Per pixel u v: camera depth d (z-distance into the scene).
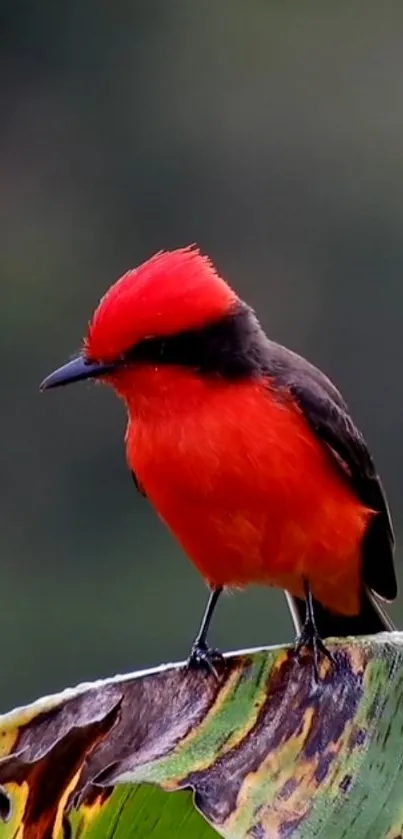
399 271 17.70
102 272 18.00
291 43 18.44
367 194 18.02
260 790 6.21
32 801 6.31
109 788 6.20
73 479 17.09
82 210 18.25
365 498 8.48
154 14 18.66
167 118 18.50
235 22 18.62
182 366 7.85
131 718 6.48
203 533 8.08
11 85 18.77
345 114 18.22
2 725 6.47
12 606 16.02
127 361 7.91
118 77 18.67
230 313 8.00
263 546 8.06
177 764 6.29
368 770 6.27
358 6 18.45
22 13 18.72
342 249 17.80
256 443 7.80
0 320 17.59
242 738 6.41
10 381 17.39
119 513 16.92
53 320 17.73
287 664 6.53
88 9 18.80
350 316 17.59
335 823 6.13
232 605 15.29
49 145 18.56
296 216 17.95
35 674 15.41
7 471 17.06
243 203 18.14
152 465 7.95
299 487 7.91
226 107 18.38
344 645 6.53
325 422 8.12
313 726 6.39
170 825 6.21
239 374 7.96
